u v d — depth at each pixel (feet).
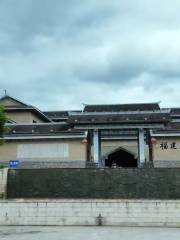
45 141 173.58
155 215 90.43
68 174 104.94
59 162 167.43
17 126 190.49
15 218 92.17
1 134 109.60
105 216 91.20
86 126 179.52
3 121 107.14
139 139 178.19
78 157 171.22
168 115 179.73
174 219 89.81
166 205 90.63
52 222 91.61
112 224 90.84
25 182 105.19
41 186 104.88
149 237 71.82
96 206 91.66
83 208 91.71
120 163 226.79
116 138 218.38
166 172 101.50
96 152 178.81
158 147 171.53
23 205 92.43
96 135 180.65
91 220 91.25
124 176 102.83
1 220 92.22
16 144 173.88
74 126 180.45
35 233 77.41
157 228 87.04
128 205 91.30
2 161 171.53
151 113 181.27
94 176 103.96
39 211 92.07
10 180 105.60
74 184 104.17
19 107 218.59
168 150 170.91
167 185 100.73
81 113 184.03
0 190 104.32
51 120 256.32
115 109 232.73
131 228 86.84
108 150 218.79
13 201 92.79
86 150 173.37
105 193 102.63
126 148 217.56
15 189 104.99
